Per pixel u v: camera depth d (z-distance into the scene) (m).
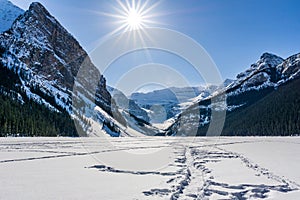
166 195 7.37
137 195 7.34
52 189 7.94
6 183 8.67
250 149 21.11
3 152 18.28
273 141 34.00
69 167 11.88
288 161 13.83
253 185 8.48
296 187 8.24
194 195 7.55
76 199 6.98
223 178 9.55
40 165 12.41
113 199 6.98
